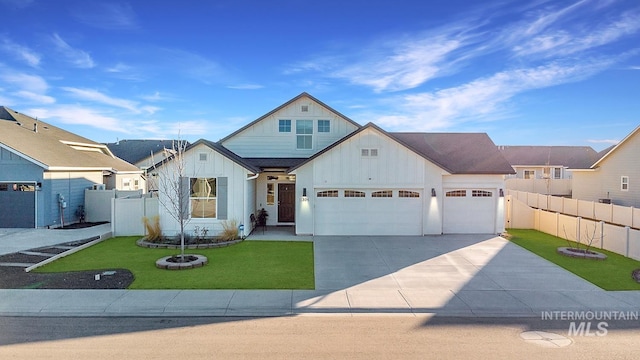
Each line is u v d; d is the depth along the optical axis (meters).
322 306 8.91
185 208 16.64
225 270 11.84
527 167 42.84
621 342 7.15
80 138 28.78
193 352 6.62
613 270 12.09
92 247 15.05
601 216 20.62
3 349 6.70
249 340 7.14
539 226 19.72
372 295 9.68
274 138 20.86
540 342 7.13
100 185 24.00
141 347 6.81
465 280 11.02
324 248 15.16
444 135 21.86
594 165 28.61
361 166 17.91
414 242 16.45
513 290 10.15
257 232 18.58
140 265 12.32
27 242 15.75
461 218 18.64
